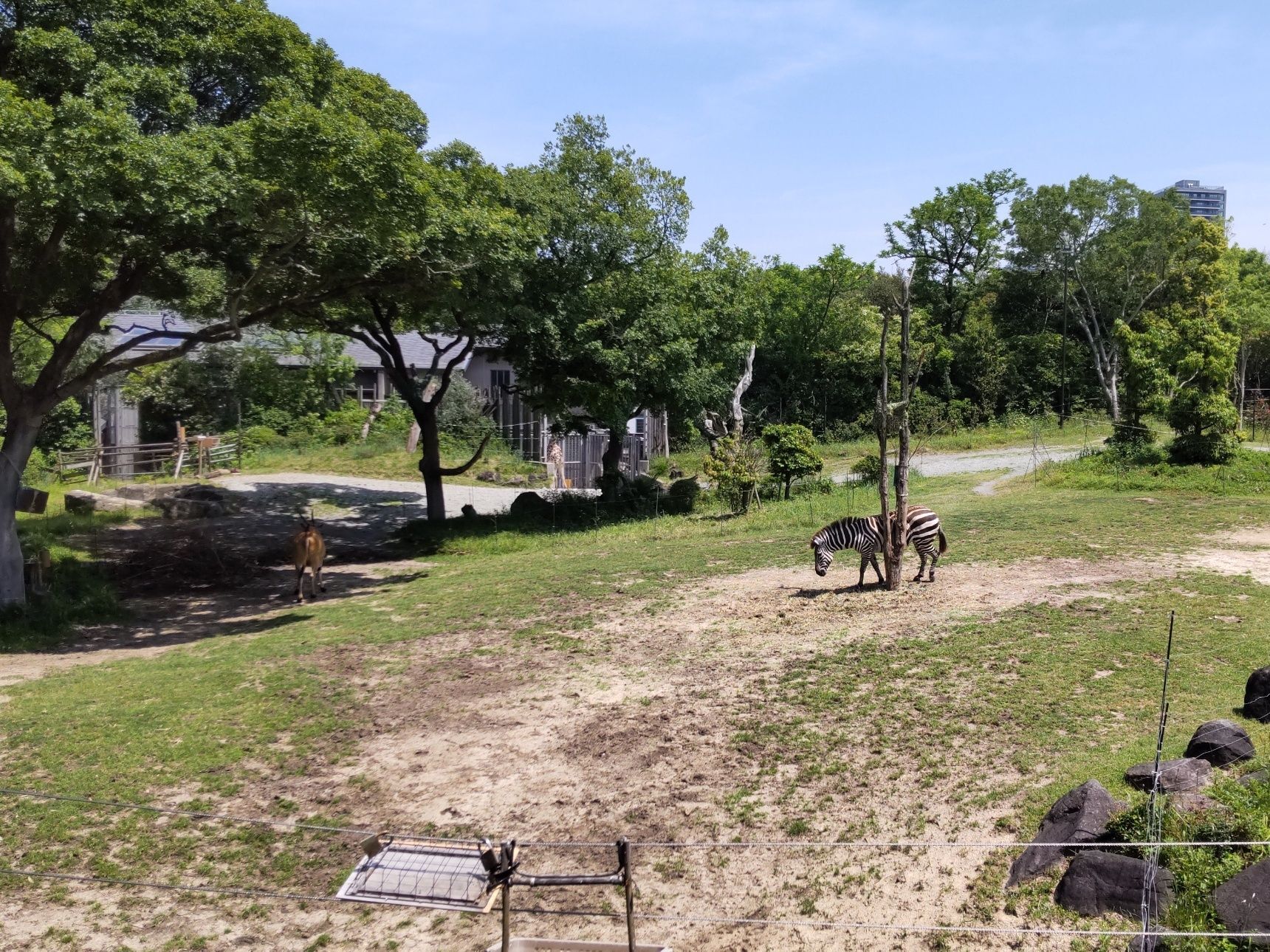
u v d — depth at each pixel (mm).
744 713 10734
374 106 17938
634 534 23906
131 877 8648
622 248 26688
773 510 25500
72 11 14938
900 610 13852
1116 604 13227
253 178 14523
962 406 49375
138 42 15219
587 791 9477
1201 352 25703
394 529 27750
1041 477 26766
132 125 13594
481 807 9391
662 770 9688
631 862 8211
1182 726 8734
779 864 7891
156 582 21062
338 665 13617
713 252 31766
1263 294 49969
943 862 7332
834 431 50625
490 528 25781
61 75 14461
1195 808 6621
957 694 10438
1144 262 48344
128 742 10914
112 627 17250
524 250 21969
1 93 12914
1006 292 56250
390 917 8172
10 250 16781
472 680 12758
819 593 15438
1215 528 18656
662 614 15211
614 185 28000
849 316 51438
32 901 8391
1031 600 13781
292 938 7969
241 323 18828
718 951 7023
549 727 11016
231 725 11422
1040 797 7766
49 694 12625
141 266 16984
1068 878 6410
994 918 6492
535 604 16469
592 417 29938
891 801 8406
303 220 16031
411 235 17234
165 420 40031
